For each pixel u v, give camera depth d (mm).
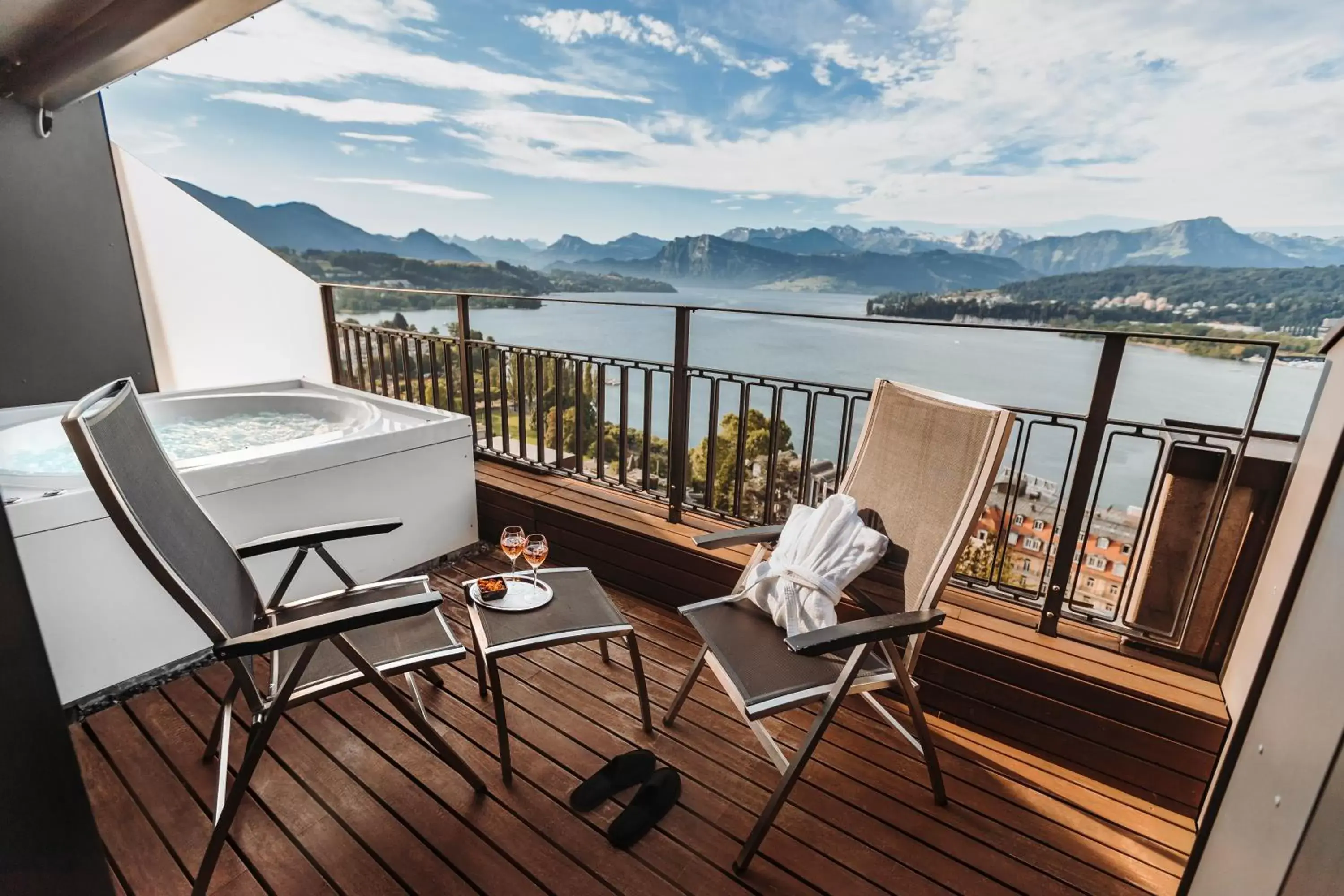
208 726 1937
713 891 1467
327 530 1900
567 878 1483
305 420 3590
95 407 1450
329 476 2578
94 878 554
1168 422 1851
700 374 2713
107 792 1696
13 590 471
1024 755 1938
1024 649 1947
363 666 1504
